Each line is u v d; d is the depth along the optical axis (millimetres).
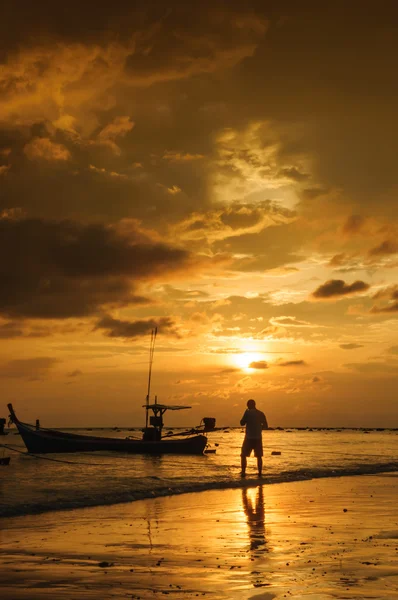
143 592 7352
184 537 11133
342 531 11781
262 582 7809
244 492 19156
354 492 19250
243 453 24703
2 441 82875
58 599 7027
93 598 7078
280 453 43312
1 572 8328
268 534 11477
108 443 42250
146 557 9391
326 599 6977
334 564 8820
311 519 13445
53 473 24453
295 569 8523
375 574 8203
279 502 16578
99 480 21359
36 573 8297
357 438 110625
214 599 7031
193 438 41500
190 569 8555
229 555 9508
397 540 10836
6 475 23359
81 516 13820
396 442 80688
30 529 11930
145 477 22703
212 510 14906
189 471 25984
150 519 13414
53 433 42031
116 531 11781
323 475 25844
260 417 24781
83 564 8883
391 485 21766
